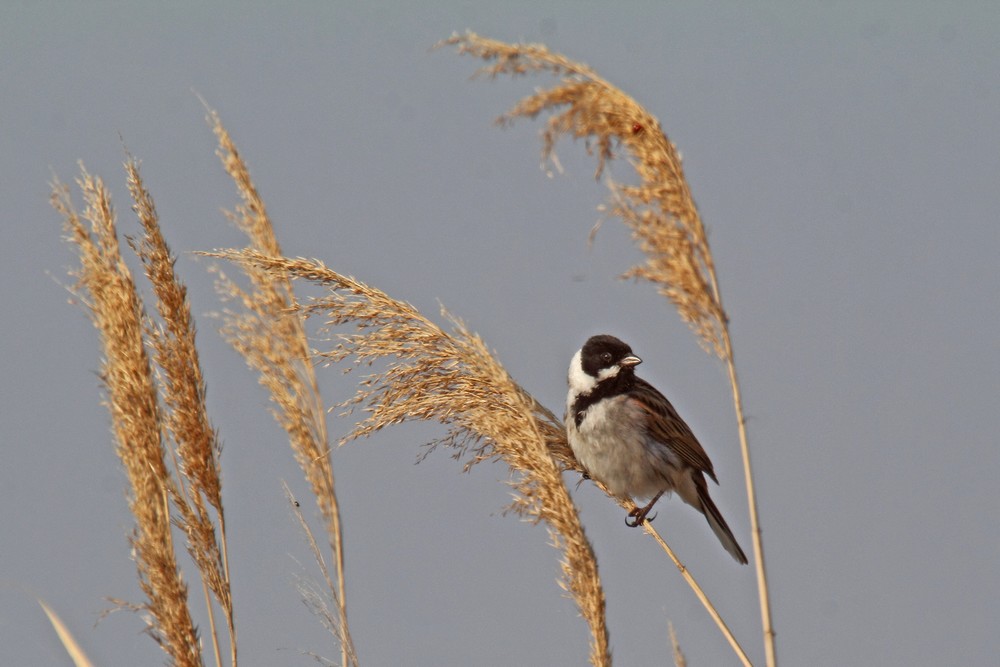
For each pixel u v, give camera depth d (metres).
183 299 9.47
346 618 10.56
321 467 10.78
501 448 8.80
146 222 9.53
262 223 11.30
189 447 9.23
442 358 9.48
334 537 10.76
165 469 9.09
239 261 9.95
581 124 9.14
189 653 8.80
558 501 8.41
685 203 8.84
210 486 9.25
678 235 8.84
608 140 9.19
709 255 8.90
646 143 8.94
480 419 9.13
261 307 11.04
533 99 9.27
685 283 8.82
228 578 9.32
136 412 9.03
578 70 9.29
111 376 9.13
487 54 9.30
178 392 9.27
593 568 8.34
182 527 9.17
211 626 9.39
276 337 10.91
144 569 8.80
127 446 9.01
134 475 8.95
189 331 9.43
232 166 11.30
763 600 8.84
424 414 9.39
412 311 9.71
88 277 9.37
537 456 8.56
